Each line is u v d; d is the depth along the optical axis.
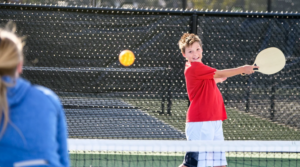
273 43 8.68
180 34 8.53
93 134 8.66
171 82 8.70
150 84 8.67
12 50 2.81
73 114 8.61
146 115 8.76
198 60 6.79
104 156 8.60
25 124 2.74
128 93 8.66
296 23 8.66
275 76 8.84
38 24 8.21
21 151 2.75
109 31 8.41
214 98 6.50
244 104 8.93
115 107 8.69
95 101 8.61
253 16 8.62
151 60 8.58
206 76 6.37
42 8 8.17
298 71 8.80
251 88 8.88
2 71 2.79
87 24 8.33
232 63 8.67
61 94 8.43
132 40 8.48
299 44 8.70
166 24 8.51
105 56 8.45
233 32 8.63
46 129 2.79
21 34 8.19
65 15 8.27
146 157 8.59
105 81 8.54
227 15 8.51
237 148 5.70
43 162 2.79
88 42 8.38
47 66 8.31
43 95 2.89
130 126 8.75
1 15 8.09
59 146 3.09
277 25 8.64
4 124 2.66
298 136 8.98
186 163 6.44
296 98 8.89
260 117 9.04
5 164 2.78
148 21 8.48
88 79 8.48
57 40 8.30
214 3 16.31
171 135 8.68
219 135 6.58
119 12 8.41
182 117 8.88
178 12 8.38
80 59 8.40
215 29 8.62
